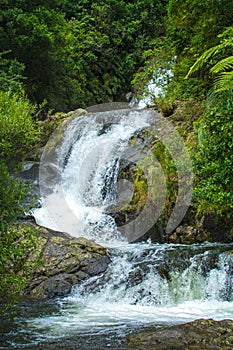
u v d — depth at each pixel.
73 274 7.69
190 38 12.72
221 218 9.36
